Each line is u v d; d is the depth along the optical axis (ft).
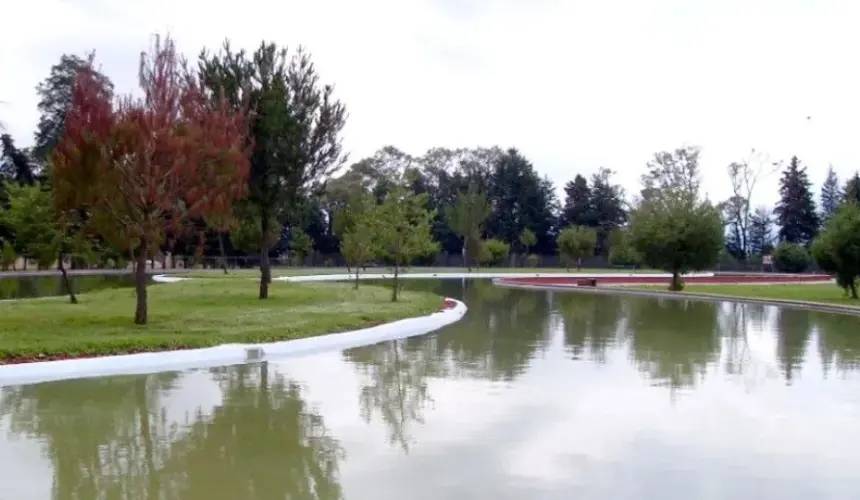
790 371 38.14
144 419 27.12
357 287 98.32
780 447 23.63
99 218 50.65
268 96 74.59
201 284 99.86
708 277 161.99
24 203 71.67
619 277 157.38
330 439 24.47
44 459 22.24
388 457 22.44
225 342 43.75
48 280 130.41
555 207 270.26
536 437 24.71
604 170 265.13
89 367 36.99
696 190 216.54
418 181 253.65
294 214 81.56
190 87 56.85
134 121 49.39
